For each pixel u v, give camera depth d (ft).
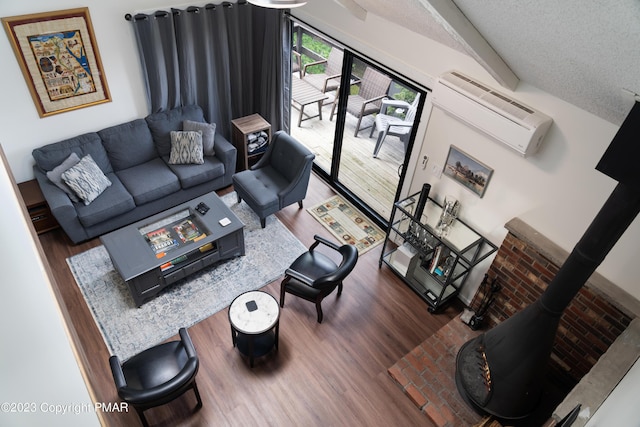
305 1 9.04
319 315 13.14
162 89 16.17
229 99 18.20
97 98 15.26
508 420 11.01
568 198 10.19
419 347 12.78
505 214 11.79
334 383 11.96
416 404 11.62
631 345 9.11
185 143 16.26
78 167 14.47
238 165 19.07
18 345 1.81
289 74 17.93
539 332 9.76
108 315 13.15
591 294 10.32
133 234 13.56
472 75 11.04
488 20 7.38
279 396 11.59
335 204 17.71
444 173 13.00
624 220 7.70
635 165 6.63
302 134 20.81
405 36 12.25
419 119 13.07
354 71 20.95
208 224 14.12
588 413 7.90
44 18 13.04
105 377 11.76
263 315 11.58
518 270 11.86
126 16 14.28
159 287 13.35
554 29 6.11
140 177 15.78
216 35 16.38
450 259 13.15
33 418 1.68
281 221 16.76
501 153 11.16
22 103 13.92
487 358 10.71
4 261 2.09
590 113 9.02
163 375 10.44
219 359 12.31
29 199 14.40
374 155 19.85
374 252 15.85
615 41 5.30
